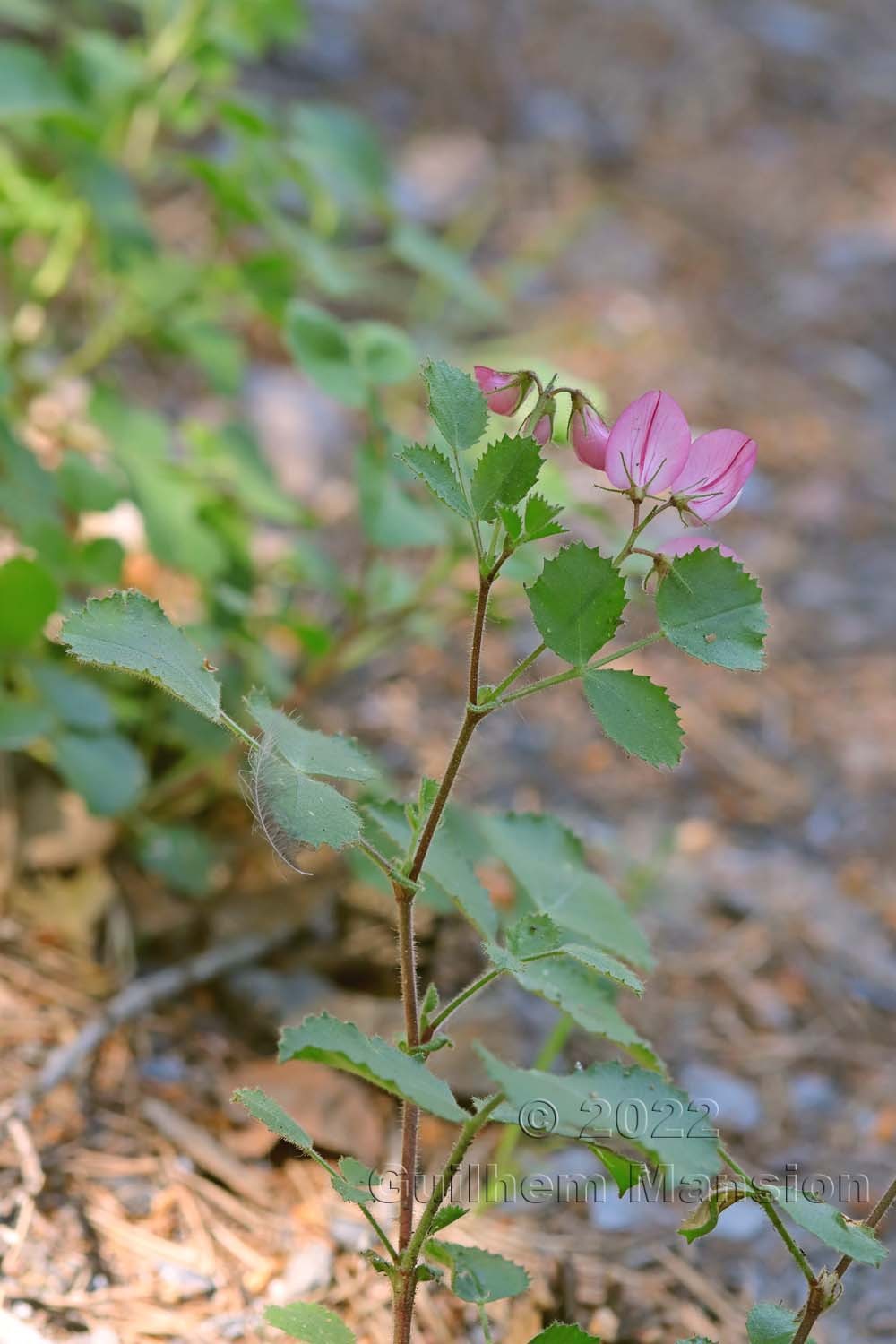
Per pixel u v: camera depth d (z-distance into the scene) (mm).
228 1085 752
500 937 799
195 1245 703
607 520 743
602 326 1402
